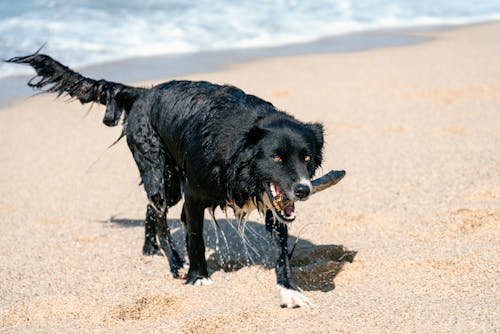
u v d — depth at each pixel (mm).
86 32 21250
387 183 10438
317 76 16828
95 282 7750
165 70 17656
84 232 9445
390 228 8828
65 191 11102
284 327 6320
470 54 18422
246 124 6684
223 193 6883
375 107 14258
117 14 23578
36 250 8797
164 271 8109
